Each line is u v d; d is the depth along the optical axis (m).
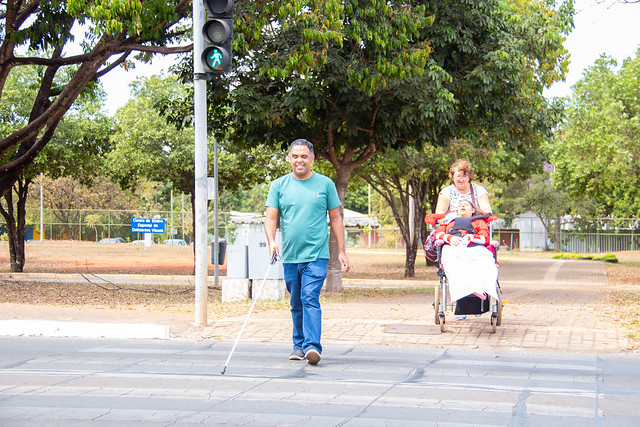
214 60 9.42
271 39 15.75
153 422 4.70
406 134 17.48
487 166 29.08
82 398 5.42
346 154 18.66
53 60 15.80
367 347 8.13
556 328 9.36
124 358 7.34
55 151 29.14
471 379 6.17
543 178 55.84
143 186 65.75
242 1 14.33
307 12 13.87
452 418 4.80
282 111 16.58
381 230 64.06
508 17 18.58
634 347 7.98
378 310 12.24
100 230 48.09
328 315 11.23
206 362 7.07
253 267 15.08
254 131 17.77
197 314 9.90
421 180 28.03
